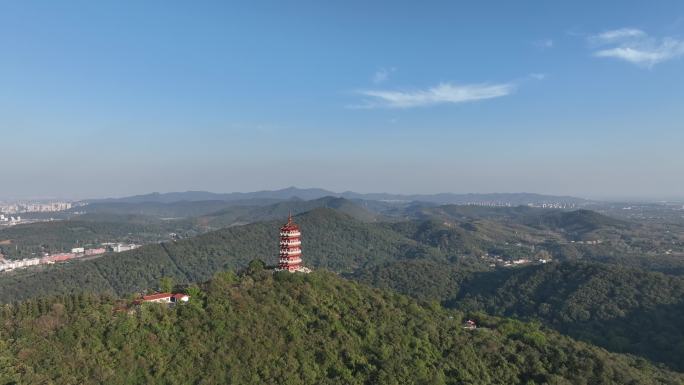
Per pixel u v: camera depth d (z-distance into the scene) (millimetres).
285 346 141750
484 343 167625
